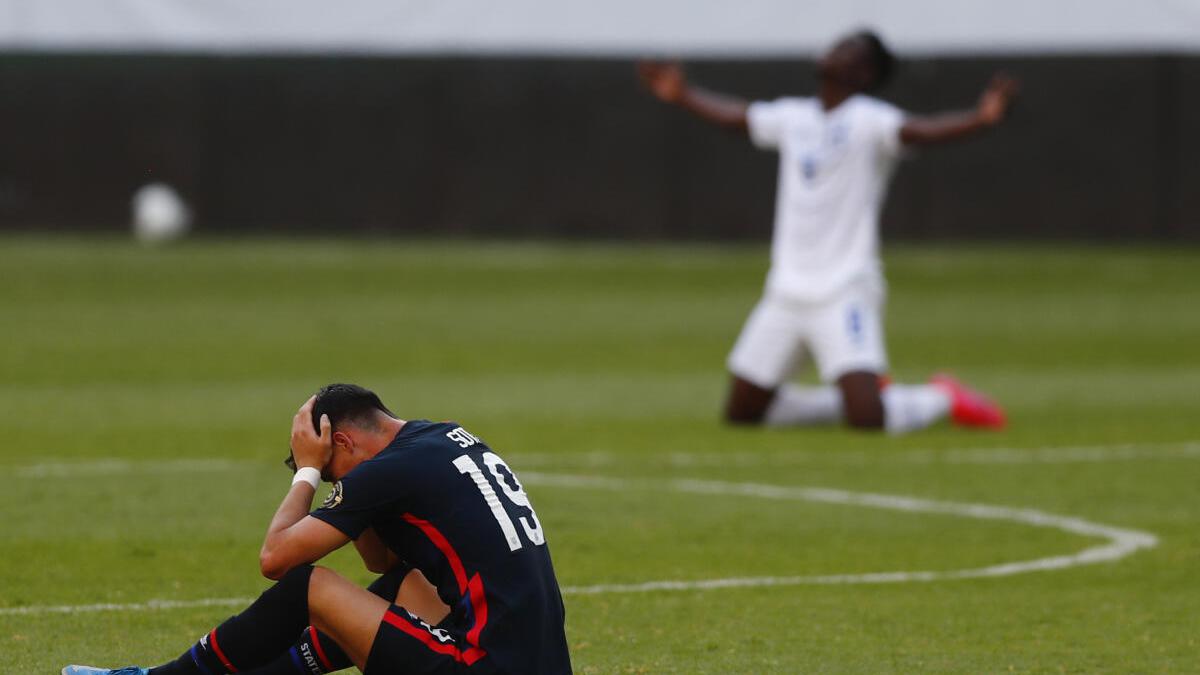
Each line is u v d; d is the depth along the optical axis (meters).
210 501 29.53
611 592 23.28
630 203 79.38
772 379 40.81
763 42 67.81
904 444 38.25
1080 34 65.94
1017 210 79.19
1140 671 19.34
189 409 42.09
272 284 68.25
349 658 15.99
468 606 15.21
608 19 67.81
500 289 68.44
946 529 28.25
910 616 22.09
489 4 67.81
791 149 40.84
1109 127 78.44
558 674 15.47
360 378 48.59
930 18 66.94
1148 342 58.34
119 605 21.91
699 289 69.44
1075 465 35.34
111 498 29.70
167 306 62.84
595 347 56.19
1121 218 78.94
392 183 79.44
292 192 79.44
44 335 55.84
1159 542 27.31
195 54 78.31
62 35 66.44
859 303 40.31
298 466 16.03
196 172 79.06
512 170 79.38
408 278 70.44
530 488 31.66
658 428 40.47
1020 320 63.03
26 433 37.81
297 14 67.31
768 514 29.38
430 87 78.88
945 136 39.41
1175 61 77.88
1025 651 20.27
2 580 23.19
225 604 22.08
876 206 40.81
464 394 45.84
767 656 19.92
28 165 78.31
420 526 15.45
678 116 78.94
